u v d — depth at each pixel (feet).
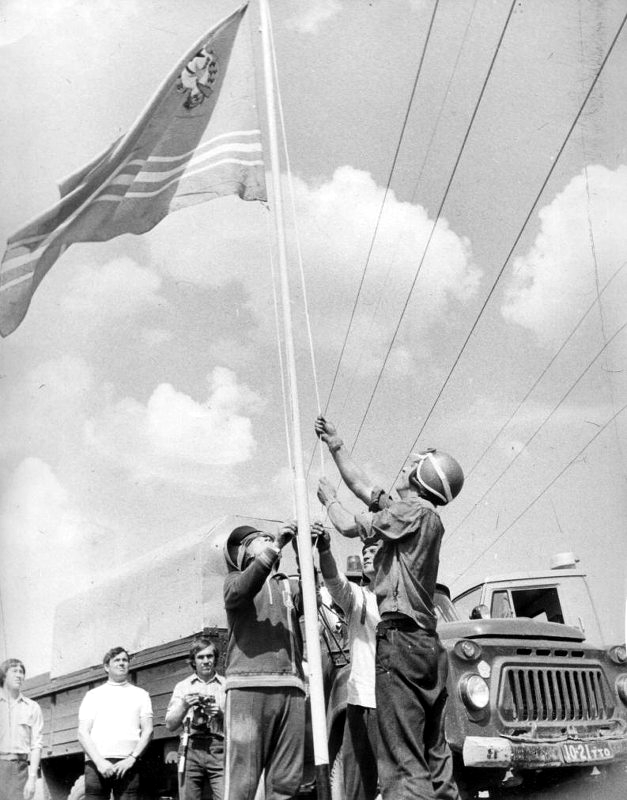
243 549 14.96
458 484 13.97
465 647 17.75
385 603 13.34
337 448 15.92
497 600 24.26
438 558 13.61
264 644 14.02
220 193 18.06
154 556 22.88
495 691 17.70
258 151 18.29
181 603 21.29
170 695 20.44
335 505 16.11
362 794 15.61
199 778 17.52
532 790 19.07
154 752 20.67
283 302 16.71
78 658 24.27
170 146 18.29
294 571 21.80
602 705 18.76
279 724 13.83
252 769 13.46
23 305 18.17
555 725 17.88
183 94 18.35
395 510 13.48
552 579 24.64
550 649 18.72
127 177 18.28
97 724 18.81
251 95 18.49
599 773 19.21
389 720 12.91
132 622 22.70
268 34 18.52
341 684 17.35
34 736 20.30
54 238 18.30
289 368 16.46
